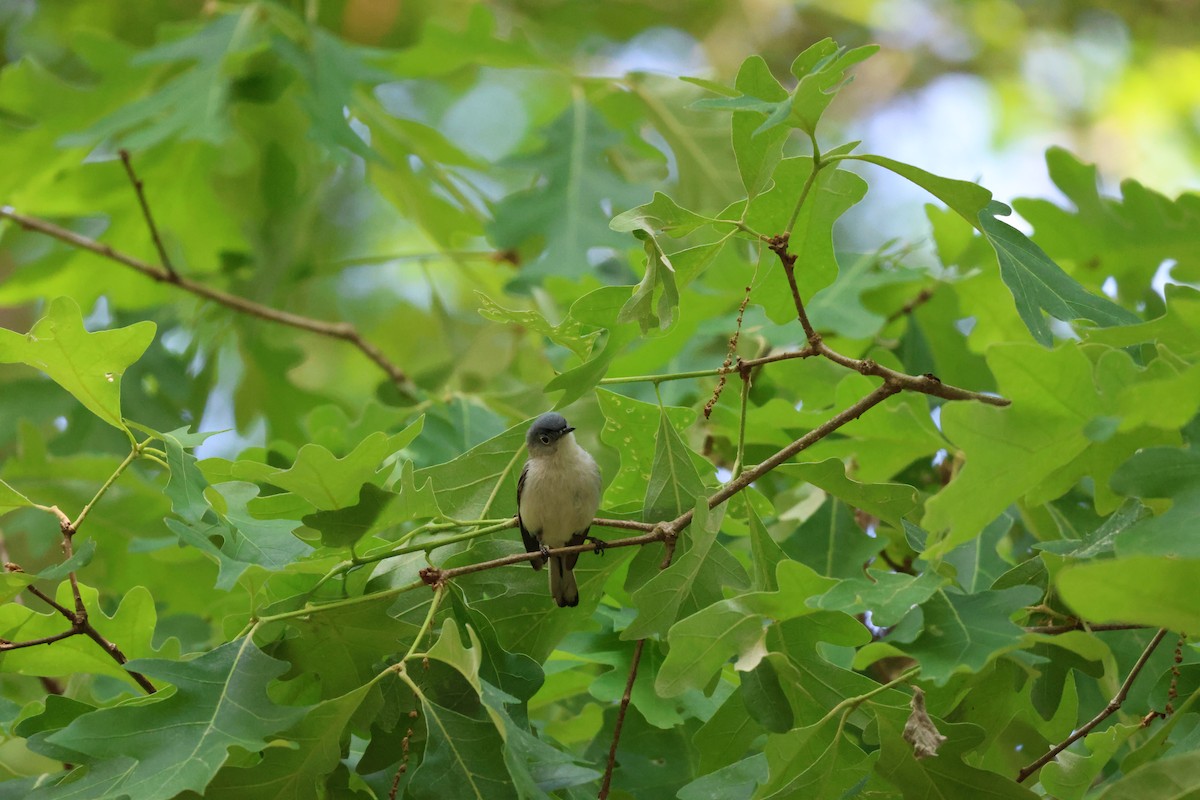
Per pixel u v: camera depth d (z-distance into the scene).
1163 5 23.59
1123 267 12.29
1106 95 23.59
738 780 7.50
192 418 15.46
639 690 8.98
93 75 20.59
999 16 24.25
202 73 13.87
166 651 8.27
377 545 8.45
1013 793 6.80
